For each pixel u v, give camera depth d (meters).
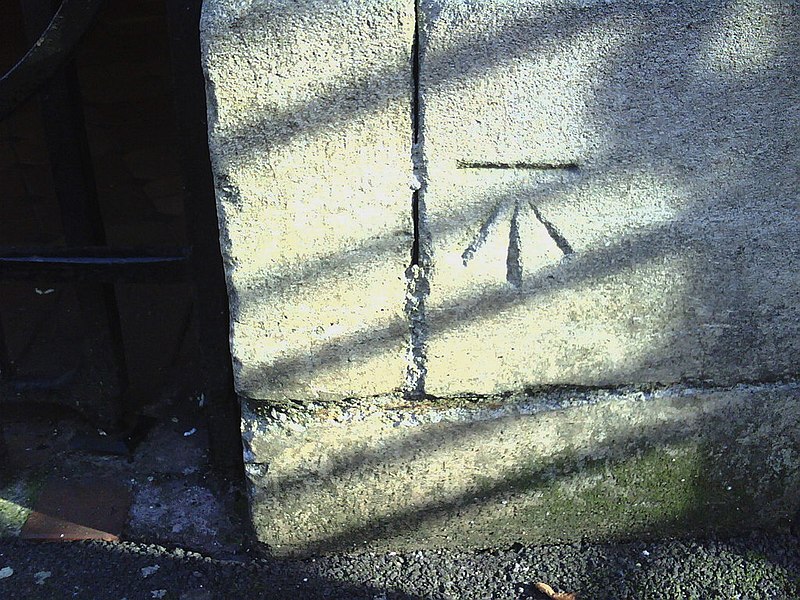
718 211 1.75
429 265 1.74
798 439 2.01
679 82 1.63
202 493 2.17
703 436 1.99
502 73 1.59
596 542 2.09
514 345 1.83
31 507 2.13
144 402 2.46
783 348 1.90
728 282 1.82
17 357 2.70
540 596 1.96
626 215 1.74
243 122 1.60
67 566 2.00
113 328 2.12
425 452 1.94
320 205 1.67
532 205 1.71
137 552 2.03
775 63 1.64
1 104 1.84
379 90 1.59
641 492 2.04
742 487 2.05
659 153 1.69
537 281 1.77
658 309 1.83
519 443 1.95
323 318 1.78
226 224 1.68
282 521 2.00
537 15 1.55
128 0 5.86
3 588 1.94
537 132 1.64
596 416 1.94
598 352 1.87
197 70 1.76
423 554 2.07
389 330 1.80
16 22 5.48
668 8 1.57
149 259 1.95
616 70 1.61
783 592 1.97
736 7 1.58
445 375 1.85
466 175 1.67
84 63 5.20
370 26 1.53
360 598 1.95
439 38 1.55
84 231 2.00
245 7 1.51
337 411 1.89
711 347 1.89
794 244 1.80
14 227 3.52
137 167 4.06
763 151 1.71
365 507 2.00
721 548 2.07
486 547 2.08
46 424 2.36
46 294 3.00
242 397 1.87
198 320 1.98
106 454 2.26
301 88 1.57
